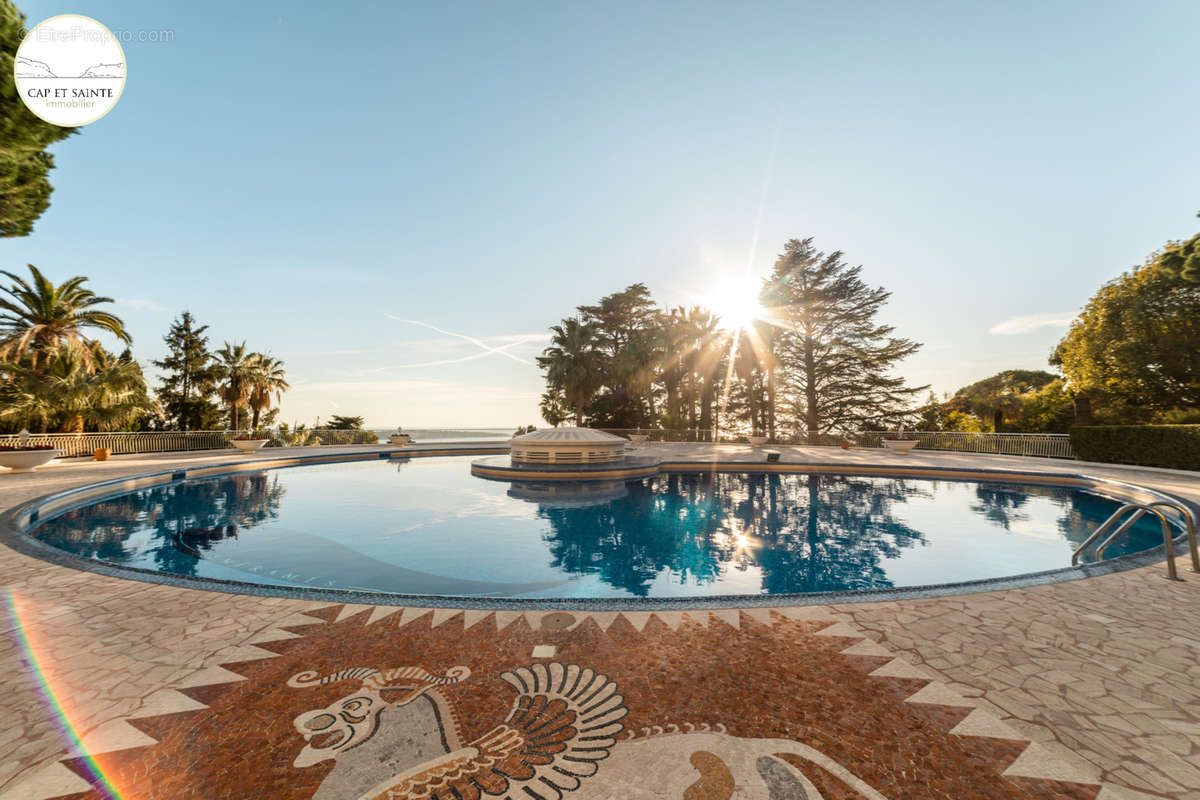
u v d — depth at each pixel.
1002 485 13.51
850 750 2.21
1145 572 4.93
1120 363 20.17
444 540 8.02
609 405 34.81
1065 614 3.88
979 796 1.92
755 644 3.35
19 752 2.20
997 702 2.62
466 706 2.58
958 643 3.36
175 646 3.31
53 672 2.96
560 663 3.08
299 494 12.21
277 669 3.00
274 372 37.62
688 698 2.67
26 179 7.49
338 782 2.00
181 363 40.31
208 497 11.66
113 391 19.95
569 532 8.56
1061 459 18.20
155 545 7.55
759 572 6.52
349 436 28.00
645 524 9.14
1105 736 2.32
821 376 36.44
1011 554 7.26
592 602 4.09
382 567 6.65
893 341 34.66
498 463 16.78
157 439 21.20
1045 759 2.15
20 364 19.89
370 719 2.46
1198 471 13.92
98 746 2.24
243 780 2.01
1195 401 18.94
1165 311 19.14
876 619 3.78
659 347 33.88
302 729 2.38
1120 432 16.08
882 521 9.34
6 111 6.55
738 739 2.29
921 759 2.15
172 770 2.08
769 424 33.66
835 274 35.59
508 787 1.97
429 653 3.22
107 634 3.50
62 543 7.61
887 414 35.16
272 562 6.80
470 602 4.09
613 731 2.36
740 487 13.45
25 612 3.89
